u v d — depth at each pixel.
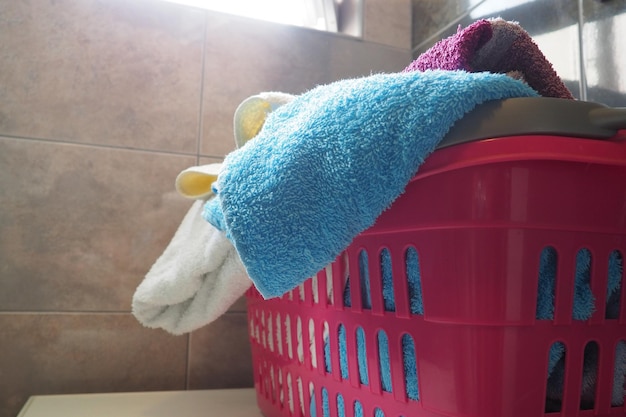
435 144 0.33
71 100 0.90
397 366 0.39
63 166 0.88
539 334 0.34
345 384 0.46
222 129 0.98
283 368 0.61
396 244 0.39
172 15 0.97
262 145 0.40
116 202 0.91
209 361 0.93
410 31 1.15
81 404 0.77
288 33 1.05
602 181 0.36
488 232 0.33
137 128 0.93
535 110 0.32
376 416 0.42
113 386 0.88
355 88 0.37
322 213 0.36
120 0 0.94
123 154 0.92
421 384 0.37
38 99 0.88
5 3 0.88
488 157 0.31
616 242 0.37
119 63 0.93
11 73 0.87
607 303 0.40
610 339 0.38
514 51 0.46
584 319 0.36
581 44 0.72
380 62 1.11
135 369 0.89
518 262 0.33
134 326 0.90
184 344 0.92
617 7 0.66
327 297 0.49
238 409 0.76
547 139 0.31
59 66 0.90
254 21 1.03
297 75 1.04
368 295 0.43
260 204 0.37
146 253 0.91
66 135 0.89
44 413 0.72
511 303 0.33
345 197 0.35
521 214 0.33
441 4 1.05
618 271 0.38
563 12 0.75
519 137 0.31
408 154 0.33
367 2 1.12
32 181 0.87
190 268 0.68
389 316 0.40
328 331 0.48
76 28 0.91
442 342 0.35
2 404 0.83
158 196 0.93
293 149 0.37
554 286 0.35
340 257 0.46
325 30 1.11
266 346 0.68
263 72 1.02
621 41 0.65
